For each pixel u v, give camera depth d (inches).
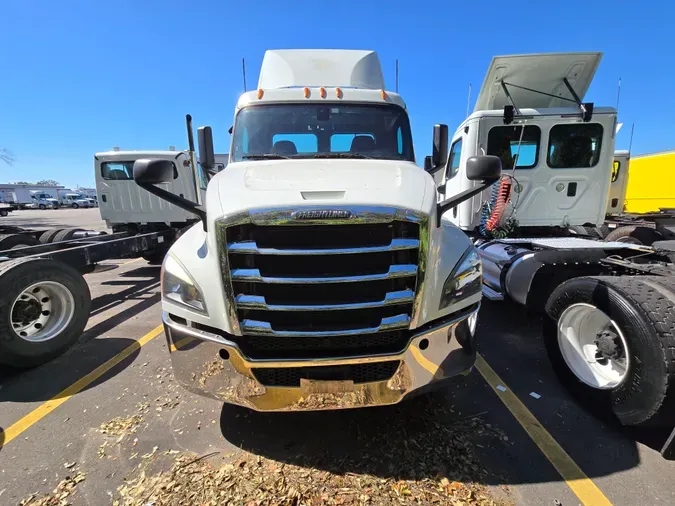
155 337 181.8
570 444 103.3
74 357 159.9
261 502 85.4
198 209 101.1
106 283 299.1
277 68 175.2
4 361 138.1
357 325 90.7
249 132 148.8
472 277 102.3
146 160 97.0
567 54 197.6
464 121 229.1
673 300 100.0
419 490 88.6
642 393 98.4
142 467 96.7
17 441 107.1
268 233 87.0
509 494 87.5
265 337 90.5
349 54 180.1
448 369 98.4
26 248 202.8
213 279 90.3
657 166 421.1
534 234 231.3
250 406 93.0
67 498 87.6
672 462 96.6
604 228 273.7
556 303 129.7
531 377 138.8
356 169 117.0
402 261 90.0
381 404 93.9
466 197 101.9
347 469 95.1
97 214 1465.3
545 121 211.0
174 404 124.2
